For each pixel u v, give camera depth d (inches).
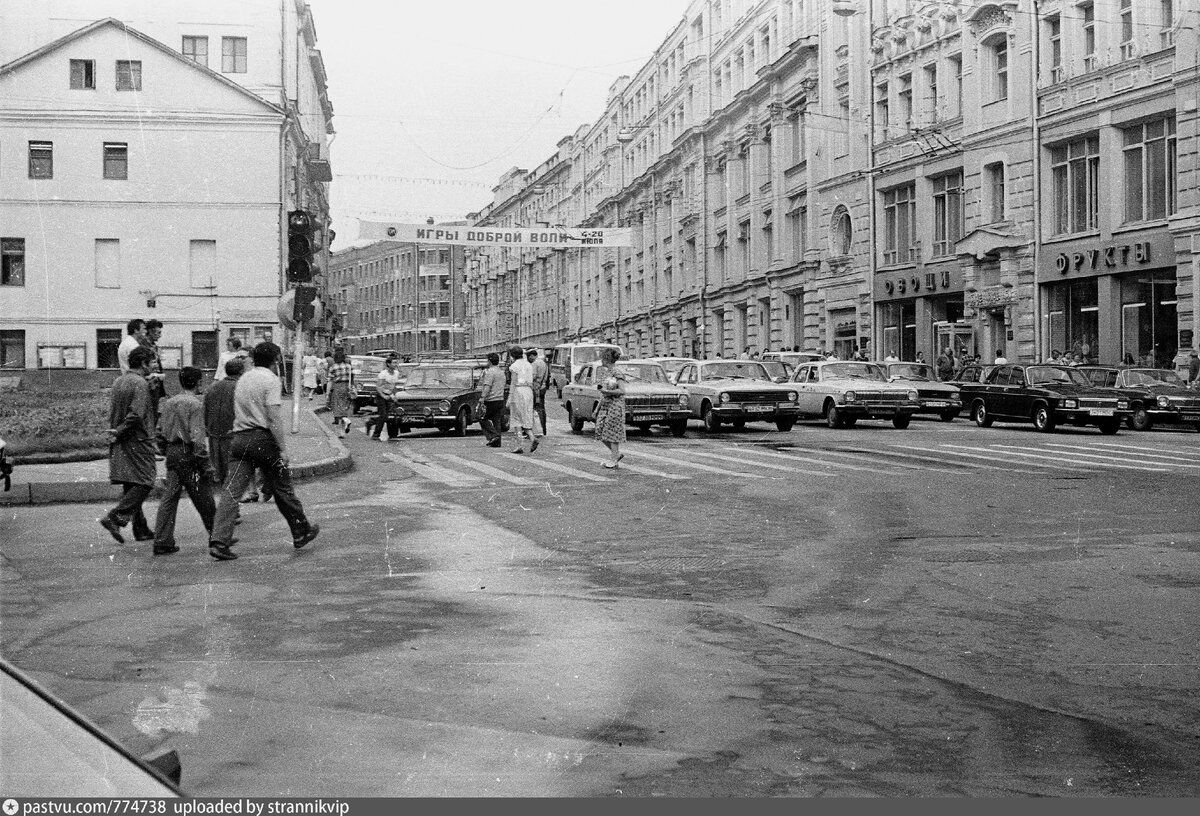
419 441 959.6
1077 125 1252.5
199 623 277.7
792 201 1934.1
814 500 513.7
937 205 1525.6
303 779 166.7
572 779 167.5
